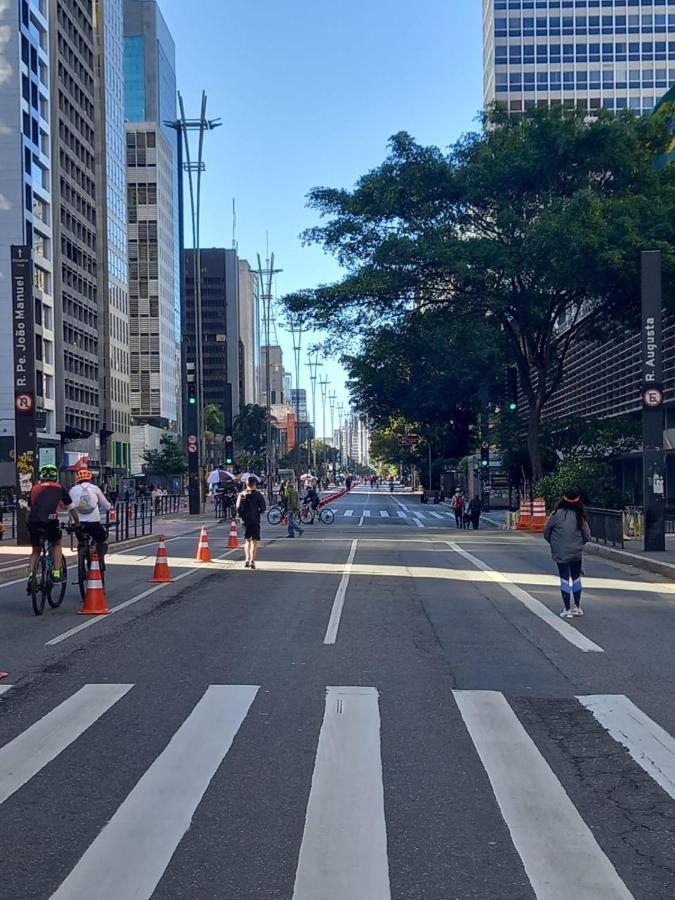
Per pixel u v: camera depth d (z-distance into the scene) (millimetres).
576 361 53656
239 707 7965
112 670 9508
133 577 18484
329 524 42812
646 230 30891
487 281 32344
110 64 102062
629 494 36250
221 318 165625
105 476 69750
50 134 77312
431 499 84875
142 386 128125
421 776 6137
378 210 33844
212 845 4984
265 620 12828
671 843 5023
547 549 25953
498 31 114250
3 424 68562
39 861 4805
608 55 113750
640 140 33062
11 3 68438
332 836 5098
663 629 12070
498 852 4883
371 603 14594
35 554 13266
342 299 34938
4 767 6363
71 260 83438
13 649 10641
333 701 8188
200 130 44656
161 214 130750
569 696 8414
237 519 42000
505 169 32312
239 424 147625
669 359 38625
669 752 6695
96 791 5863
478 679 9117
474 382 67000
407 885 4496
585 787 5934
